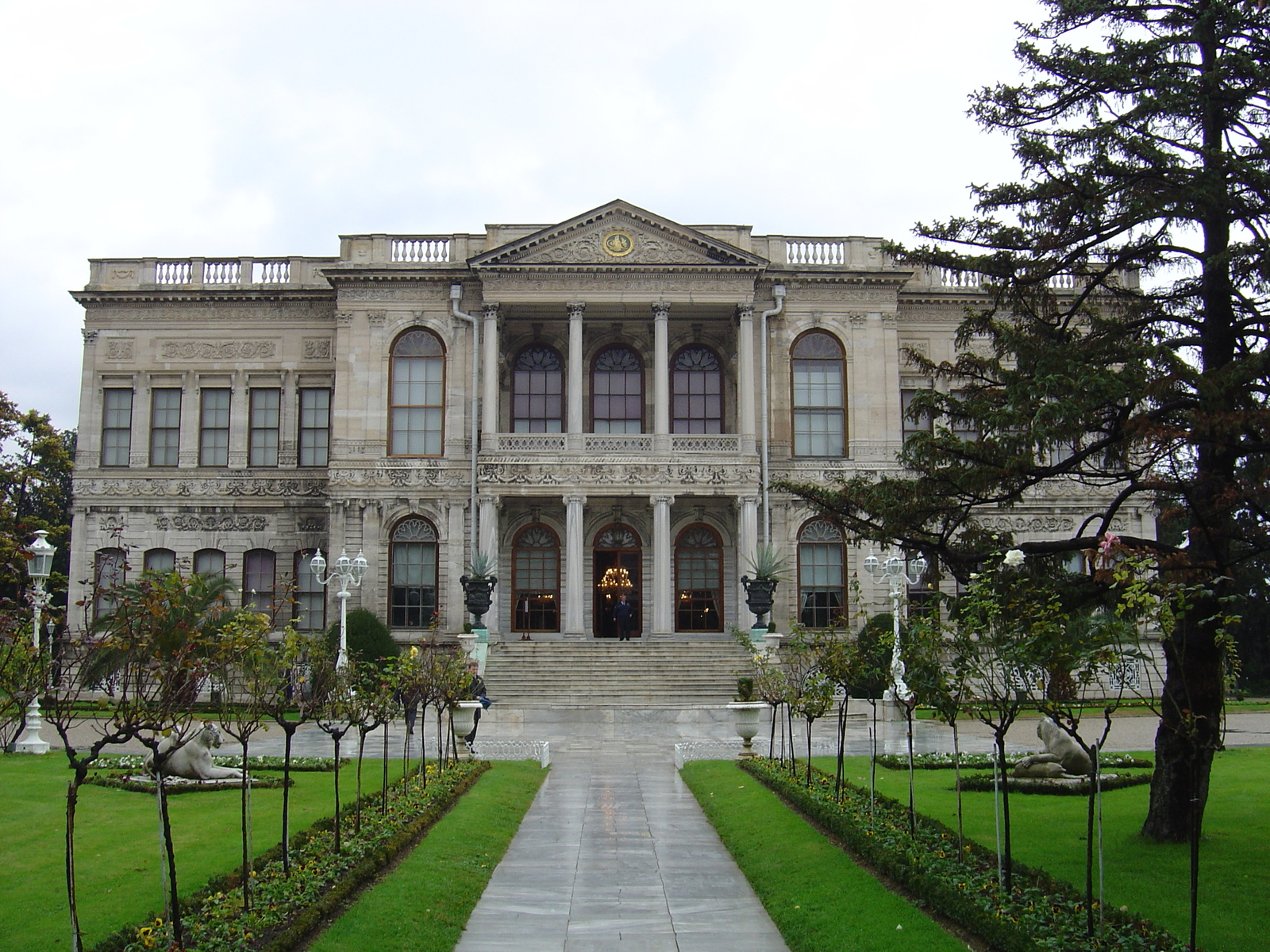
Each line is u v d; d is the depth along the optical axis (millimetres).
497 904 15055
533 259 53844
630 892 15703
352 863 15289
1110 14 19375
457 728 28594
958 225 20312
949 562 19578
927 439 19234
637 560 56844
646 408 58094
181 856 16375
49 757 28859
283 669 16281
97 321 58531
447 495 54281
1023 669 13250
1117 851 16750
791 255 56938
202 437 58188
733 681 47344
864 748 31641
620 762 30281
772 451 55125
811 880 15312
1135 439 17016
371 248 56531
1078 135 19219
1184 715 13625
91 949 11695
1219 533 17297
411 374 55531
